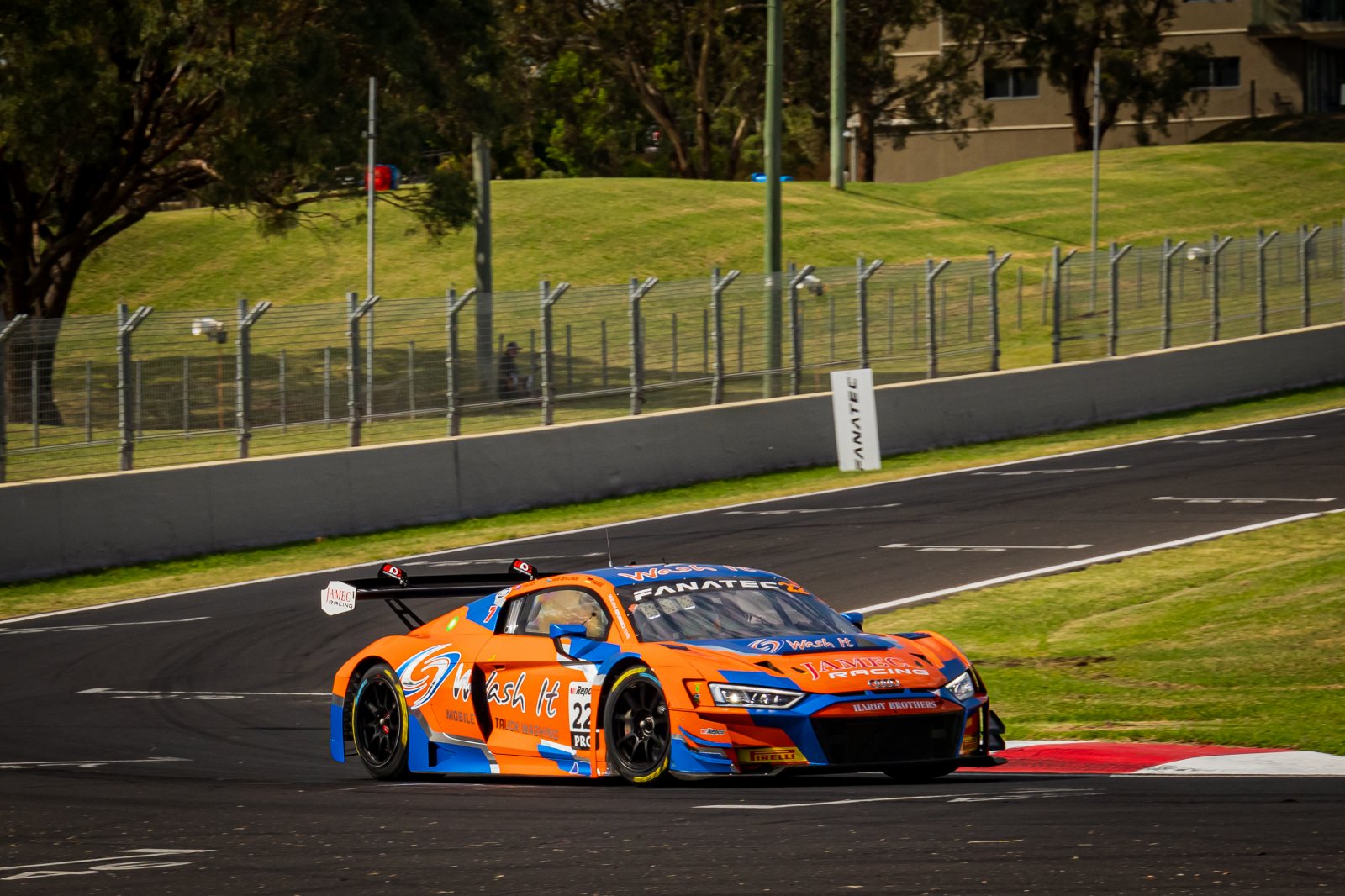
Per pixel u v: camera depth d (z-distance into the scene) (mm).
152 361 87438
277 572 80438
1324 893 19906
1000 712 44625
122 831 29219
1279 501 82000
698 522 88312
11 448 82938
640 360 105250
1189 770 34000
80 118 128750
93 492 83312
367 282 185750
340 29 139375
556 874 23078
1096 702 44344
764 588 35094
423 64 143125
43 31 126438
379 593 37344
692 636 32438
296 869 24516
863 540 77875
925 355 119062
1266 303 137625
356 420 93875
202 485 86875
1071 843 23812
